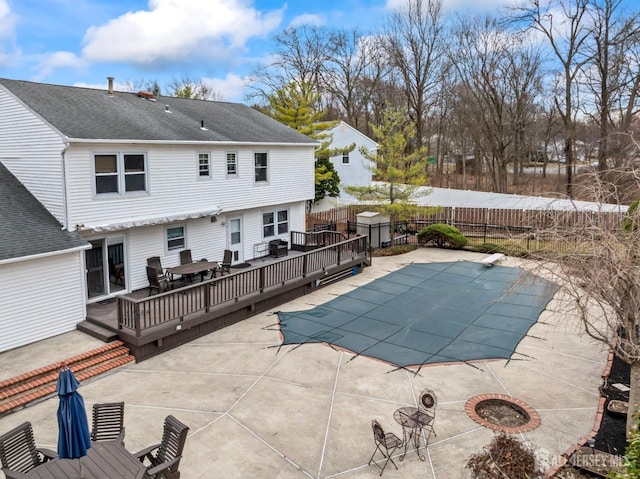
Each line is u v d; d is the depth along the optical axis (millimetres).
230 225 18422
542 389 9992
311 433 8383
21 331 11328
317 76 49125
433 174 53312
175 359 11578
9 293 11047
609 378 10492
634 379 7285
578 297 7238
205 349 12172
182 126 16562
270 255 20125
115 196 13711
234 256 18797
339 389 10016
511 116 36344
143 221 14211
